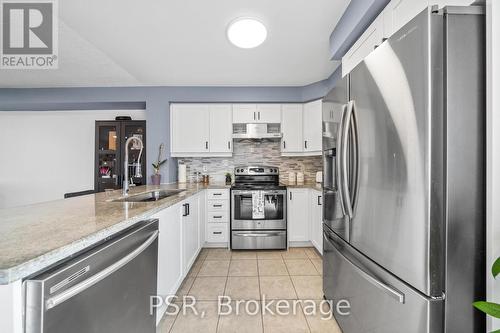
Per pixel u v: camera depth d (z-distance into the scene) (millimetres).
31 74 3057
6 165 4523
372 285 1183
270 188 3199
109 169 4184
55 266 716
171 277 1759
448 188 859
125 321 1024
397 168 995
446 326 862
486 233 850
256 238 3189
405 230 956
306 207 3273
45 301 633
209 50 2457
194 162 3924
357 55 1815
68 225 958
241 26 2014
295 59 2662
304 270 2582
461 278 864
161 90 3482
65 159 4551
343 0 1745
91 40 2270
